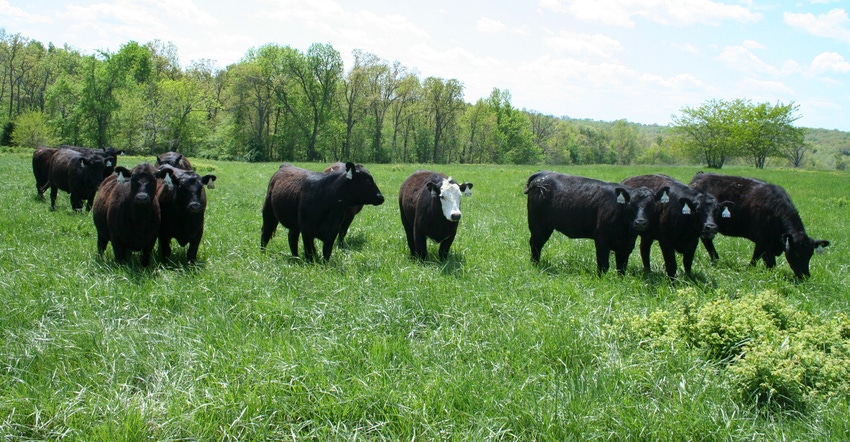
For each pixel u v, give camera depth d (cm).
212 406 430
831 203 2145
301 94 7175
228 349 525
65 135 6475
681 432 407
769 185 1030
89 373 487
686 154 7700
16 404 427
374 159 7962
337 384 462
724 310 587
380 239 1145
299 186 955
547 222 1000
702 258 1088
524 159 9312
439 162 9075
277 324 614
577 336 568
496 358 529
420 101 7744
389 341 557
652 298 738
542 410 425
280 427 418
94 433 396
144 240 846
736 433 413
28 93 7525
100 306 630
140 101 6203
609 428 420
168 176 861
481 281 782
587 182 954
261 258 916
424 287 717
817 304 758
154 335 555
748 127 6875
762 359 479
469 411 438
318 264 863
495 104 9419
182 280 743
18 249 870
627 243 894
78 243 970
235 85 6706
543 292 750
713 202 884
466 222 1408
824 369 487
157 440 396
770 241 1012
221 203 1612
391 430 417
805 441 409
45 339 529
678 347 552
